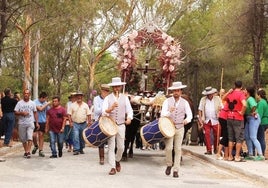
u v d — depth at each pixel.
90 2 22.38
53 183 11.20
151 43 18.50
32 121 16.56
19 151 18.95
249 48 31.69
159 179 12.37
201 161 16.94
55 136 16.97
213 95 17.52
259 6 29.34
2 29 18.42
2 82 36.00
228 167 14.70
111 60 44.78
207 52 36.78
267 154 17.33
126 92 17.97
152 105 16.53
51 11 19.59
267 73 44.78
